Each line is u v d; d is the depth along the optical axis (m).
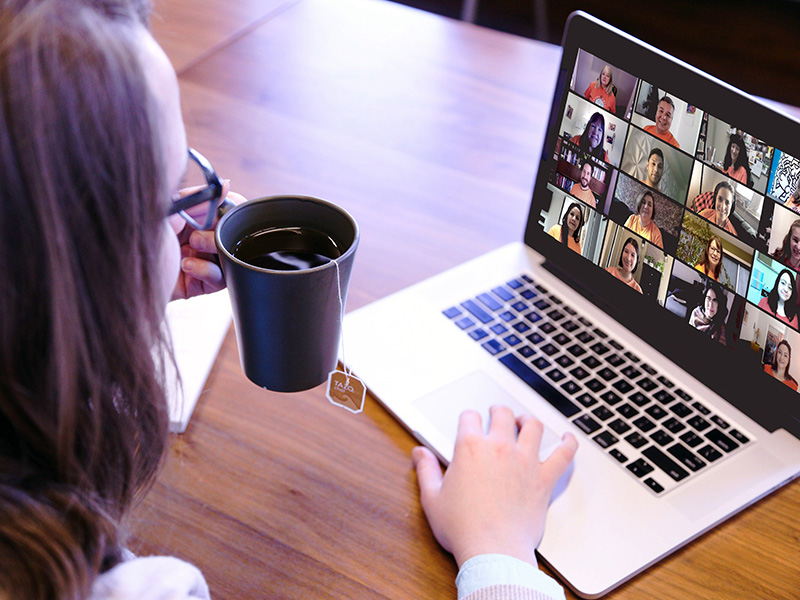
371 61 1.28
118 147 0.33
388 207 1.01
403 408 0.76
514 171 1.09
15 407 0.37
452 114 1.18
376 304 0.88
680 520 0.67
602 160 0.83
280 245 0.57
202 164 0.55
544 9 3.17
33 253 0.33
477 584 0.59
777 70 2.88
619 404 0.78
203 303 0.85
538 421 0.73
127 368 0.39
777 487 0.71
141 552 0.64
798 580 0.65
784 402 0.74
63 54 0.31
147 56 0.35
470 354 0.82
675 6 3.18
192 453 0.72
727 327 0.77
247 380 0.79
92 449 0.40
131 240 0.35
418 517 0.68
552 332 0.85
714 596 0.63
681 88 0.74
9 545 0.38
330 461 0.72
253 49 1.29
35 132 0.31
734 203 0.72
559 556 0.65
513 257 0.95
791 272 0.70
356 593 0.62
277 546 0.65
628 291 0.85
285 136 1.12
